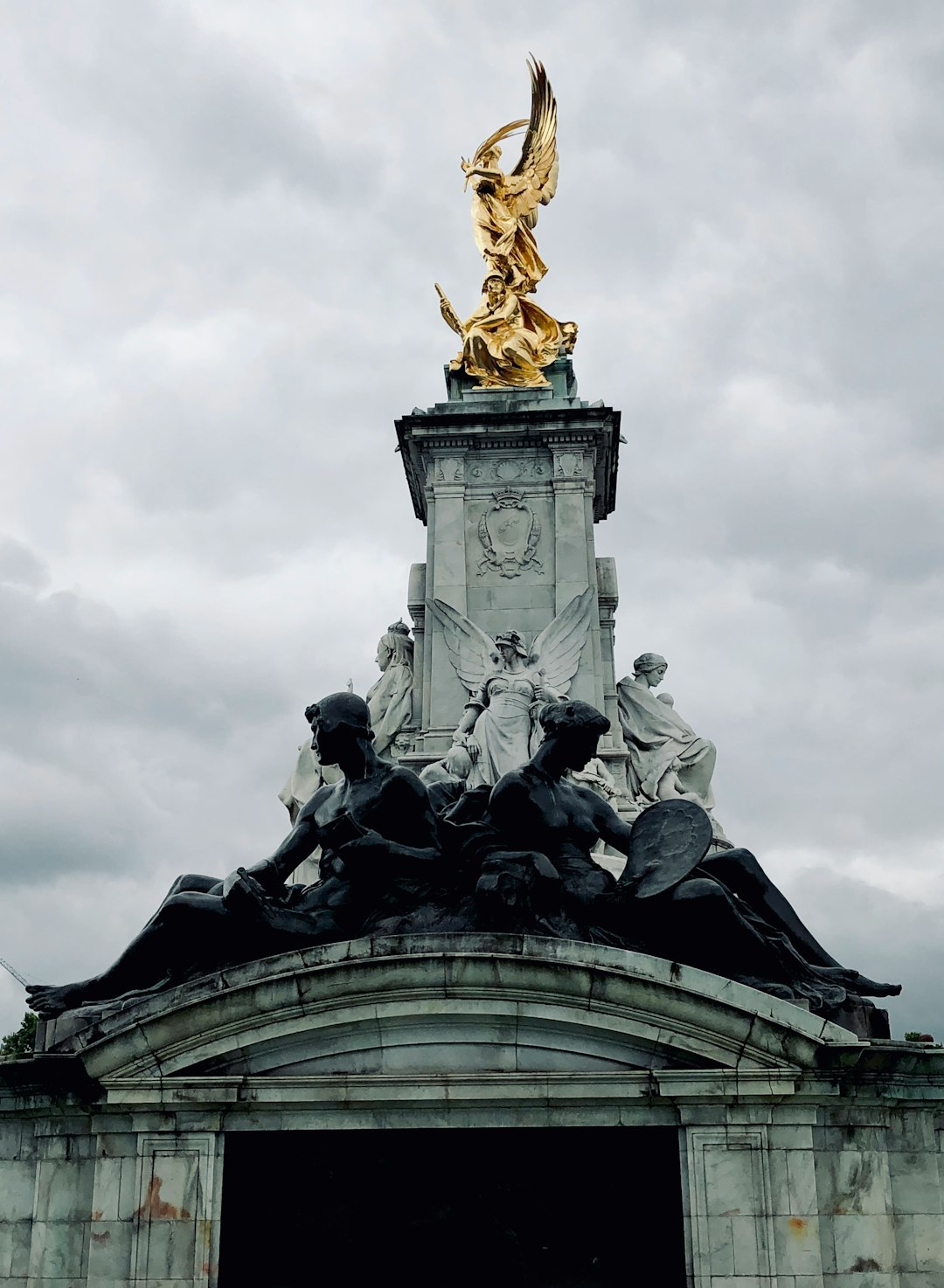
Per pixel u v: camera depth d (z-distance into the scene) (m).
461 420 34.12
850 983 14.16
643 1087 12.73
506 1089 12.74
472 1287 12.66
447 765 29.30
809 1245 12.45
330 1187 12.86
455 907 13.63
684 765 32.72
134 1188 12.80
